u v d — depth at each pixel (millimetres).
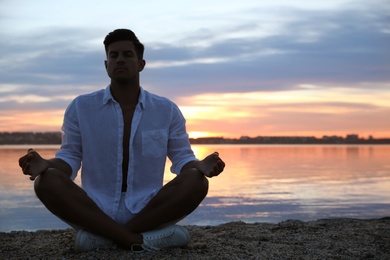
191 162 3285
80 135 3262
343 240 3648
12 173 14539
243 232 4066
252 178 13828
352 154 38000
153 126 3266
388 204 8352
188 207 3090
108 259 2867
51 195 2918
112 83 3260
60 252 3189
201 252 3107
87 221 2982
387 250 3291
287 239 3707
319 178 13898
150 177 3256
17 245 3559
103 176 3203
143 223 3086
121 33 3203
